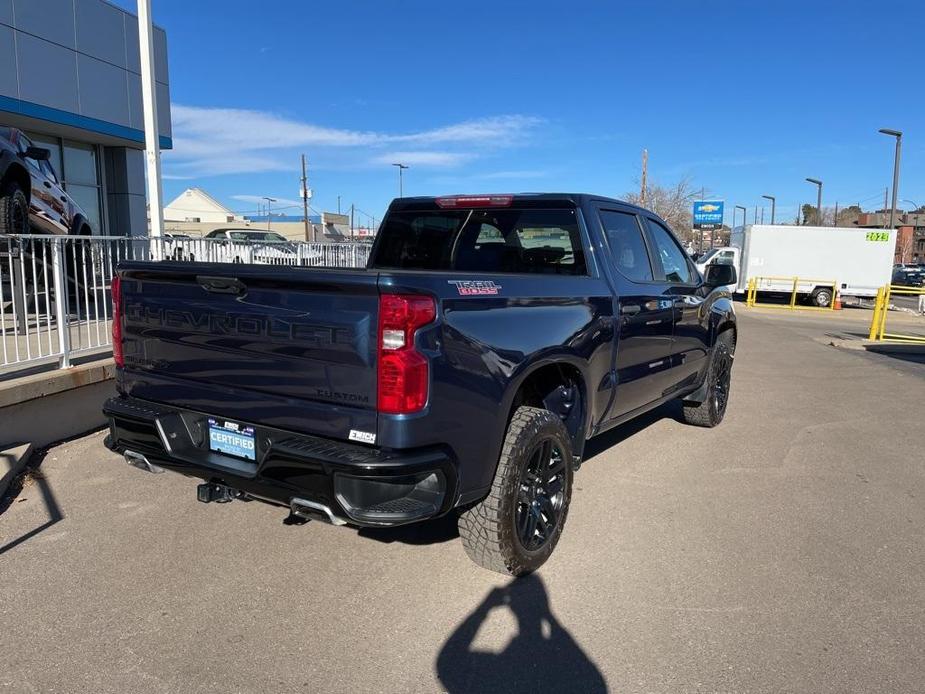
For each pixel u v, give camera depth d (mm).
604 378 4355
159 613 3297
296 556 3904
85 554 3881
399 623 3252
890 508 4773
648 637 3172
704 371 6402
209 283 3287
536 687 2812
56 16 12875
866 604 3482
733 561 3939
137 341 3652
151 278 3529
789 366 11180
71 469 5156
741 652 3062
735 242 31188
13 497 4652
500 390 3307
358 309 2906
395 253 5355
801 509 4734
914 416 7547
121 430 3686
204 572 3701
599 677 2881
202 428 3469
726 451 6070
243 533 4184
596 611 3389
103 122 14258
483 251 4961
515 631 3205
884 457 5965
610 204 4902
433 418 2969
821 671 2932
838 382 9664
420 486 3049
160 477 5051
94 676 2830
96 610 3314
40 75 12555
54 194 9664
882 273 27609
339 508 2932
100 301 6363
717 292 6496
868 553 4066
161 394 3578
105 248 6492
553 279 3893
